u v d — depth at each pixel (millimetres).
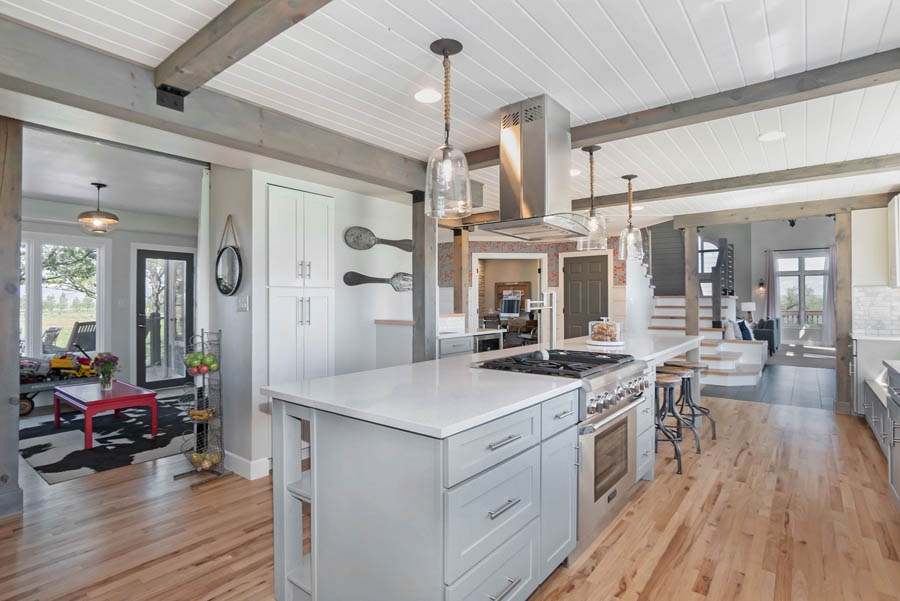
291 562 2035
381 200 4562
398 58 2146
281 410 2041
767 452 3846
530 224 2738
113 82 2039
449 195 2234
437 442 1506
